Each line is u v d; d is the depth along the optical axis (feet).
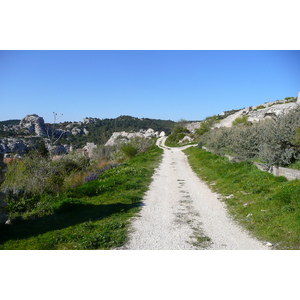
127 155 110.11
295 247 21.04
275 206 30.17
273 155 43.83
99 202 37.52
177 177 59.82
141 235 24.88
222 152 80.23
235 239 23.59
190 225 27.63
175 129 285.64
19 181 43.88
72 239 23.99
